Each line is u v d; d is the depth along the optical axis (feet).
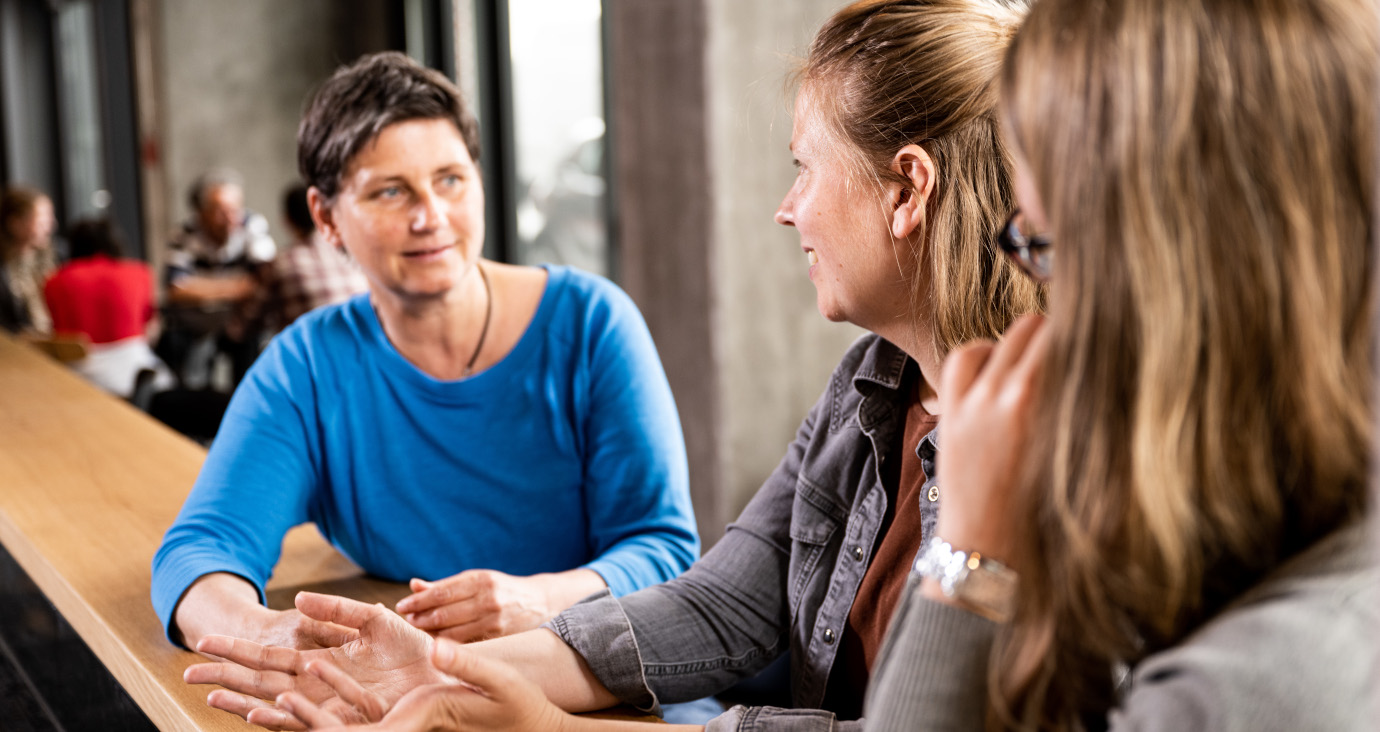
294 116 27.81
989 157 3.17
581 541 5.05
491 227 18.37
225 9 26.91
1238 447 1.89
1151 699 1.84
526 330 4.94
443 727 2.99
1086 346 1.98
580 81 16.40
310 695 3.20
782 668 4.52
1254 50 1.86
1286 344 1.86
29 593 5.31
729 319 12.06
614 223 16.25
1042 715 2.08
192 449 6.27
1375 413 1.83
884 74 3.20
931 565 2.22
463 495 4.88
